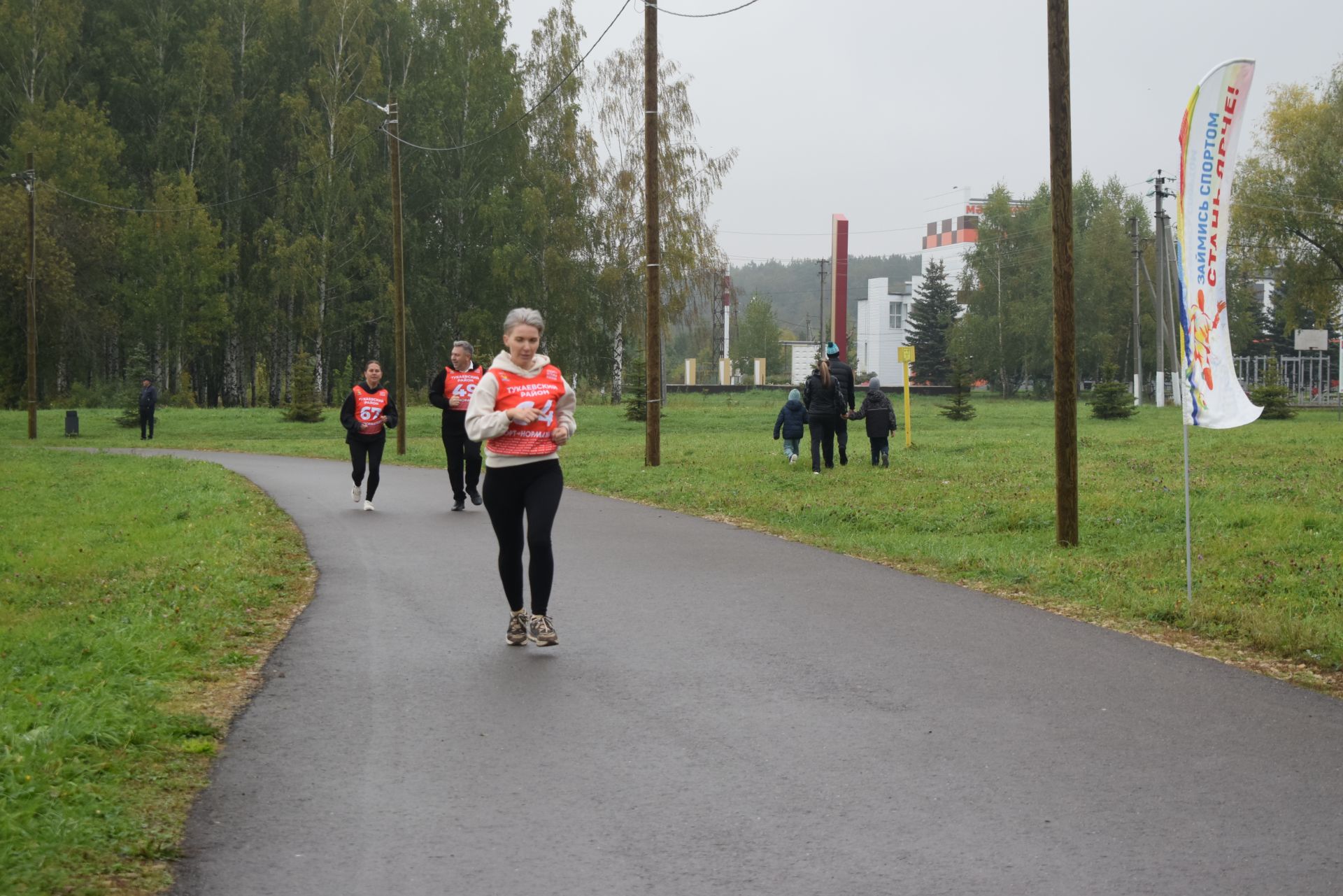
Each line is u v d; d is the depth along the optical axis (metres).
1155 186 57.59
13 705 5.31
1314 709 5.96
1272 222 53.44
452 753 5.16
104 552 11.13
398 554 11.19
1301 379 96.94
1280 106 54.25
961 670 6.71
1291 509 13.18
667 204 54.53
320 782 4.76
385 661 6.89
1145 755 5.18
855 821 4.36
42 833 3.88
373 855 4.02
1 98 55.09
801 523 13.73
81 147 53.00
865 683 6.40
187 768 4.88
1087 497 14.77
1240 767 5.02
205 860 3.96
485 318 55.84
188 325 55.44
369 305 57.25
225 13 58.91
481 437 6.96
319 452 29.02
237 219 57.97
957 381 46.16
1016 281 88.06
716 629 7.81
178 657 6.59
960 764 5.04
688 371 117.69
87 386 58.91
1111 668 6.78
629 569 10.33
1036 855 4.05
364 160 55.97
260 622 8.02
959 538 12.36
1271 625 7.57
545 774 4.88
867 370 140.25
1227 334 8.62
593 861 3.98
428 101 58.22
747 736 5.43
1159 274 57.94
